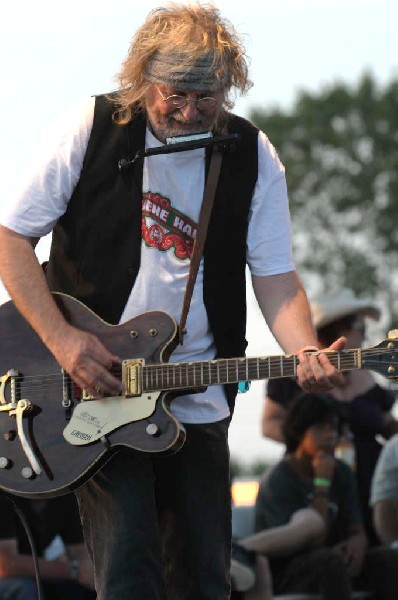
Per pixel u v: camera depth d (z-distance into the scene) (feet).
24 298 19.21
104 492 18.93
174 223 19.26
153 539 18.54
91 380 18.83
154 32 18.90
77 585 28.63
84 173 19.36
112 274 19.30
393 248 202.39
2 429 19.77
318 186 204.95
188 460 19.39
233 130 19.56
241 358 18.53
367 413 34.35
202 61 18.48
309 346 18.54
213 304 19.45
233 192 19.40
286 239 20.11
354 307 35.94
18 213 19.36
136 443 18.85
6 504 28.04
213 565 19.22
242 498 36.81
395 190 201.87
